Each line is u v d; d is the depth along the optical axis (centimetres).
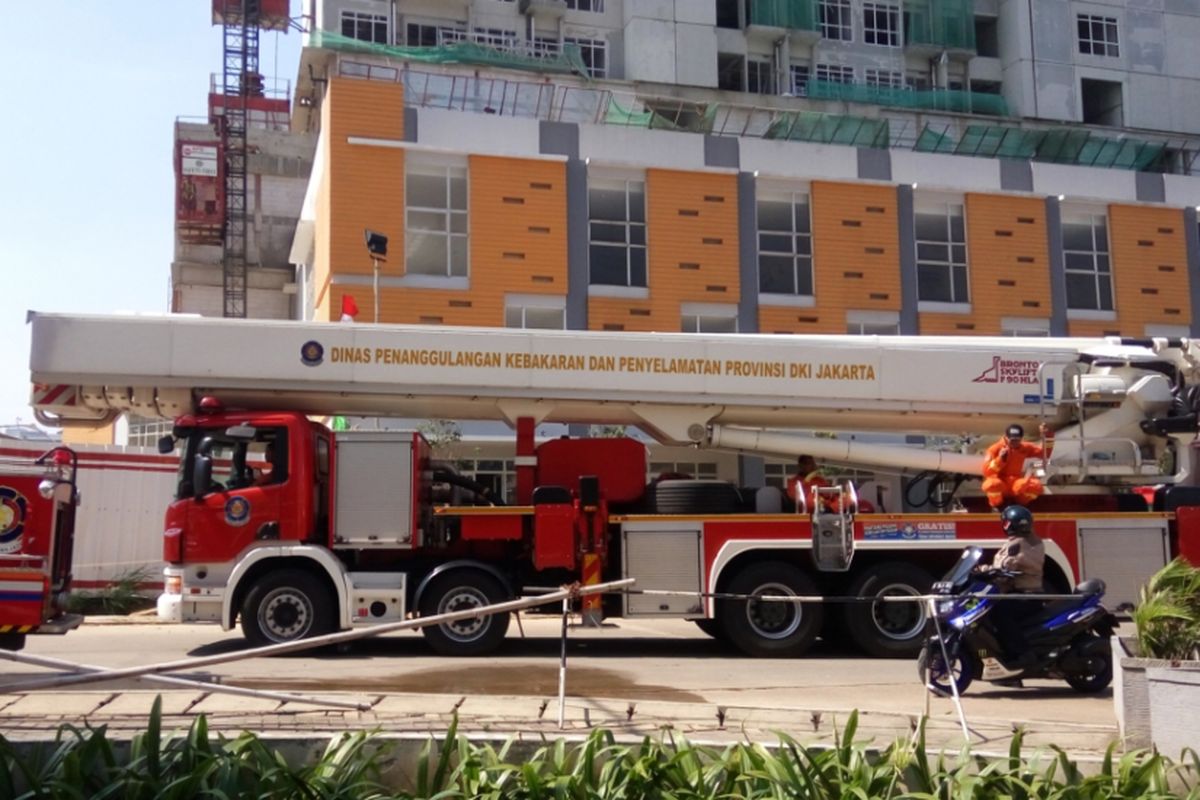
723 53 4609
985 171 3556
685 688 1030
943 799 560
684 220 3294
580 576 1266
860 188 3434
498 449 1571
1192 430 1345
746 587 1280
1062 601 1034
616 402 1329
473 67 3812
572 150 3228
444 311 3072
